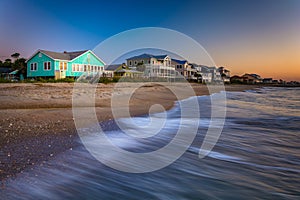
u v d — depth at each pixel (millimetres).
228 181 4137
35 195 3186
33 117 8164
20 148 4969
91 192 3439
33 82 24469
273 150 6125
